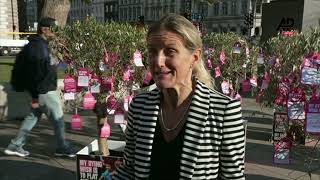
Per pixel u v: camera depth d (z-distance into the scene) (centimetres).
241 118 183
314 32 531
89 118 857
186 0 3750
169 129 187
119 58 508
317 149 457
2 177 512
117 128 738
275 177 539
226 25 8312
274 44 750
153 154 189
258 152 656
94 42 508
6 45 3828
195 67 194
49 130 748
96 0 12388
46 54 545
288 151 424
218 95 185
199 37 186
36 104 562
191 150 181
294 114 429
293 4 1149
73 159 588
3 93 822
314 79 397
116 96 509
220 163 184
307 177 537
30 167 549
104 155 371
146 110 194
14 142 589
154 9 10012
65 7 1147
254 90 968
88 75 496
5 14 4284
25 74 545
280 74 614
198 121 182
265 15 1260
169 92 188
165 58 181
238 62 910
